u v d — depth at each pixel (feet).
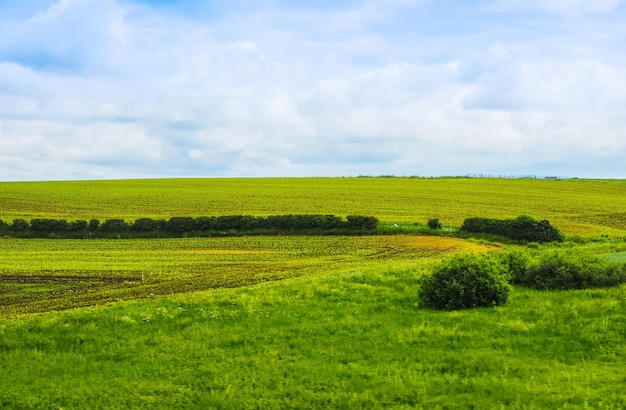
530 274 96.12
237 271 163.94
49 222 252.21
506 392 48.96
